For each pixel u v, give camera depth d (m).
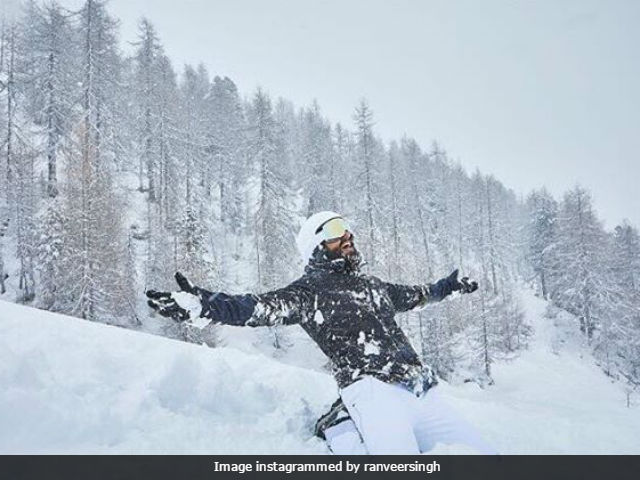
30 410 2.23
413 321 37.81
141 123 46.84
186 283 2.36
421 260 46.22
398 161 56.78
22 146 39.69
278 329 36.84
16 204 36.69
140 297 36.22
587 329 49.00
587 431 3.66
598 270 48.00
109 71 39.28
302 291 2.84
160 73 50.22
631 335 44.72
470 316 42.47
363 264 3.03
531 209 78.75
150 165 48.16
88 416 2.38
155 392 2.85
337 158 57.66
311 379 4.02
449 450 2.43
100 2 39.06
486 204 64.69
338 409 2.75
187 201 44.41
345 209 49.34
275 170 43.75
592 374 43.59
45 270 30.47
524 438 3.45
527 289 73.06
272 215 40.88
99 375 3.02
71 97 39.25
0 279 34.16
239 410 3.13
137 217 44.91
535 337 51.38
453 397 4.43
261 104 45.22
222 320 2.42
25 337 3.30
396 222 44.41
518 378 41.06
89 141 33.81
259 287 40.09
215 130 59.00
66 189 31.69
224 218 56.25
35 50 40.72
